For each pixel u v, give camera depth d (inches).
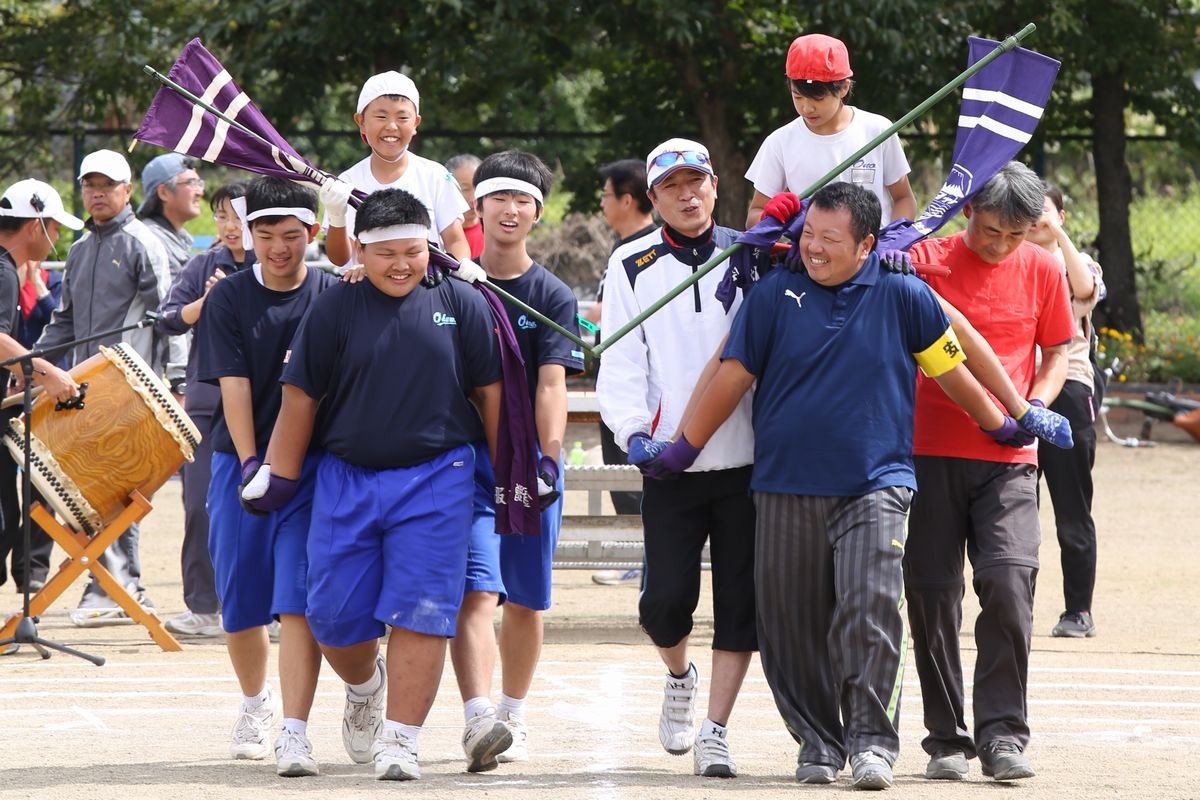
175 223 1093.1
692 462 625.6
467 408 623.2
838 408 599.5
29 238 975.0
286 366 618.5
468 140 2237.9
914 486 609.6
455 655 642.2
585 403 1078.4
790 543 608.1
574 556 1015.6
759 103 2210.9
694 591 645.3
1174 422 2100.1
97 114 2330.2
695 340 647.8
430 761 667.4
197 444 945.5
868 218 598.2
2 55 2351.1
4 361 902.4
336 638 612.4
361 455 610.5
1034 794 600.7
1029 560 626.2
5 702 804.6
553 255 2294.5
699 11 2005.4
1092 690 842.8
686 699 668.1
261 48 2026.3
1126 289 2337.6
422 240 605.6
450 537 608.7
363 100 741.3
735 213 2186.3
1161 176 2898.6
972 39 650.8
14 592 1154.7
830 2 1953.7
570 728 747.4
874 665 595.5
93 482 928.9
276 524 649.0
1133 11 2246.6
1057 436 618.8
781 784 617.0
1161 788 613.9
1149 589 1184.8
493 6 2006.6
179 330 948.6
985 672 628.4
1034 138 2324.1
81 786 601.0
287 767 620.4
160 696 820.0
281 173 653.9
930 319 603.5
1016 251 649.0
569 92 2443.4
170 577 1226.0
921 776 639.8
